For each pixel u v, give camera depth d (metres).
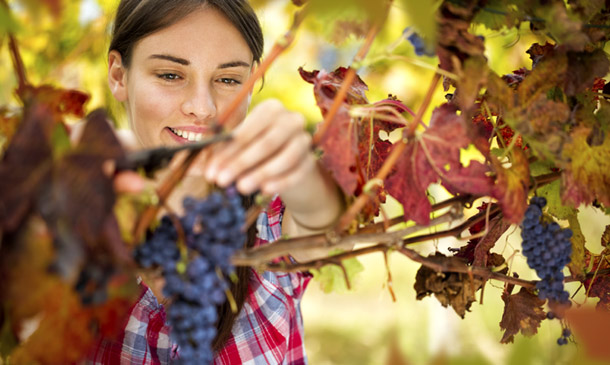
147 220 0.75
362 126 1.03
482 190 0.93
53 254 0.66
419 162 0.94
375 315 6.29
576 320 1.03
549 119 0.95
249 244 1.49
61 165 0.65
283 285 1.68
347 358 5.44
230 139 0.76
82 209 0.63
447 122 0.94
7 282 0.68
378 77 3.47
